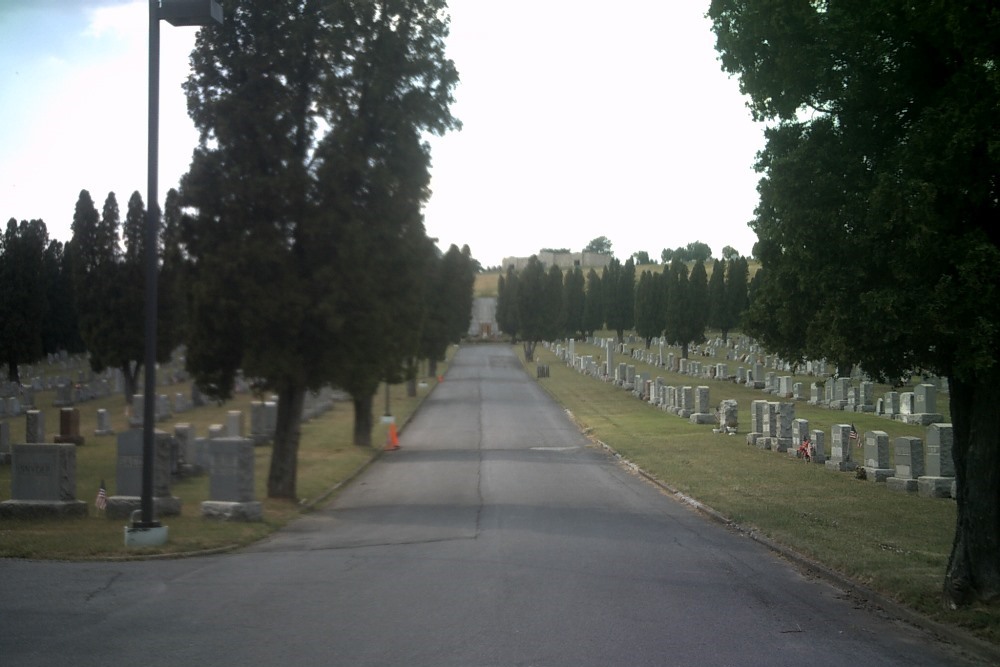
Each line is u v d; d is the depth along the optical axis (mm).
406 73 20078
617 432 34125
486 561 12312
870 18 9062
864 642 8359
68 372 65875
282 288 18766
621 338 105438
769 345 11562
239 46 19188
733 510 16625
